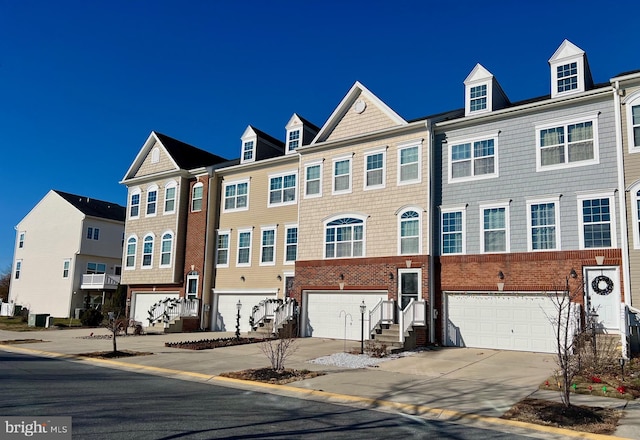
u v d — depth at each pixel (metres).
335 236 21.92
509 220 18.05
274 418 8.31
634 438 7.42
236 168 27.09
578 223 16.66
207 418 8.12
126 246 30.64
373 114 21.72
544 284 16.91
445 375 12.68
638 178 15.43
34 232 43.09
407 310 17.77
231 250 26.72
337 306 21.53
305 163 23.52
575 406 8.92
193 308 26.38
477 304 18.38
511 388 10.99
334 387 11.00
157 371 13.40
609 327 15.59
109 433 7.08
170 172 28.81
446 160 19.89
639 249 15.09
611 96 16.61
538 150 17.86
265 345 17.98
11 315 39.91
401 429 7.88
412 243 19.67
